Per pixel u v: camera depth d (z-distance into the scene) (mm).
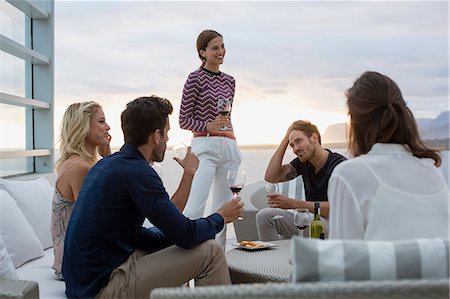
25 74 4160
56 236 2250
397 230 1230
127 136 1943
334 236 1307
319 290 850
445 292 841
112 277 1840
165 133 1998
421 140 1358
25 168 4113
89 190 1879
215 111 3457
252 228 3377
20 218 2514
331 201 1320
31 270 2352
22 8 3955
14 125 3926
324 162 2885
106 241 1854
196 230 1867
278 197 2598
